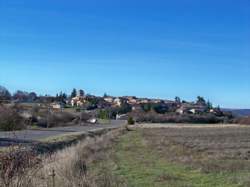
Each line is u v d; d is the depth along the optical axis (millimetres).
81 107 199750
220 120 175875
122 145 46688
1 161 11758
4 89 94125
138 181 21641
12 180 11445
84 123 118438
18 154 12289
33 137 45812
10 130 22203
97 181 16750
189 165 28375
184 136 69250
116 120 173000
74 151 27859
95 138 51875
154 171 25500
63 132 61812
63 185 13992
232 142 53875
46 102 114375
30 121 23719
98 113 177250
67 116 112625
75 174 17094
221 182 21812
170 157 33688
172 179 22609
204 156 34406
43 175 14766
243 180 22016
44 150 25578
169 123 158875
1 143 25031
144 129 98875
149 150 40344
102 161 29453
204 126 125375
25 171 12133
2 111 30719
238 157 33750
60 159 21438
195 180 22422
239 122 166125
